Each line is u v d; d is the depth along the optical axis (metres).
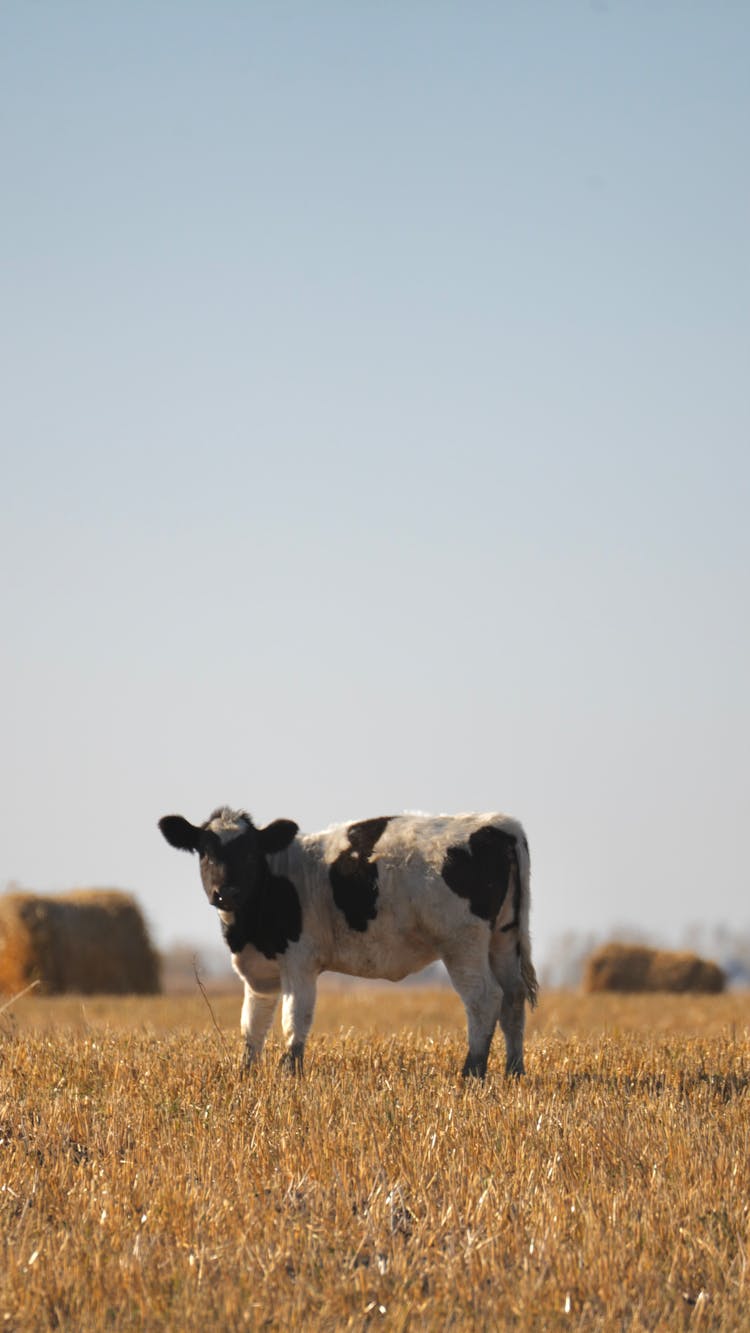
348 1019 33.16
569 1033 24.31
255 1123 12.58
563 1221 9.76
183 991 53.06
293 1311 8.29
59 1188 10.66
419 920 16.62
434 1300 8.50
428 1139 11.82
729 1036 22.48
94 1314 8.32
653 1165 11.11
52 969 44.41
